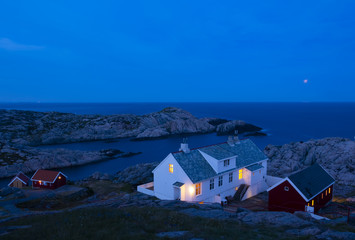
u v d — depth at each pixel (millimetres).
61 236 13266
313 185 30359
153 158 88500
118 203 27500
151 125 142000
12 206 37656
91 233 13742
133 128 134750
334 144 60375
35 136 113875
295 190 28625
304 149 62125
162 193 36250
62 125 129125
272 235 15188
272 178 42469
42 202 39719
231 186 38062
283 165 55500
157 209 21062
